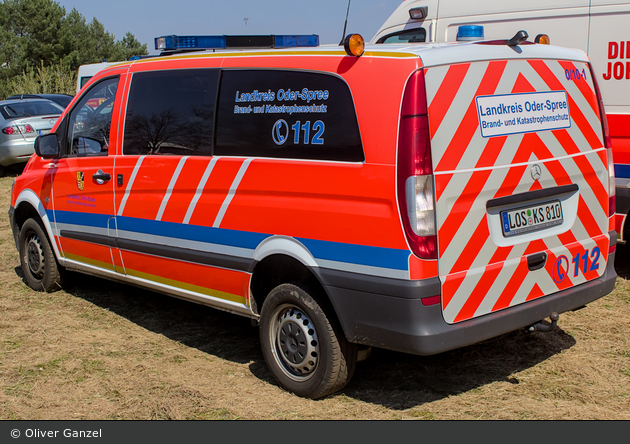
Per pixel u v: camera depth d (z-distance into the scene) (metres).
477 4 6.21
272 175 3.63
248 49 4.22
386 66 3.18
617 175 5.47
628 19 5.30
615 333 4.40
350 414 3.47
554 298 3.56
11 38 51.62
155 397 3.78
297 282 3.62
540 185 3.50
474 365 4.02
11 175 13.59
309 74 3.51
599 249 3.85
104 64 15.80
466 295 3.20
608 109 5.47
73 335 4.84
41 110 13.52
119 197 4.72
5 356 4.46
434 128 3.08
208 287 4.16
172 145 4.29
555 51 3.68
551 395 3.59
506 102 3.36
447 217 3.12
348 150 3.28
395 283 3.10
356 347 3.55
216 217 3.98
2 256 7.30
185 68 4.27
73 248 5.34
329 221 3.35
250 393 3.78
